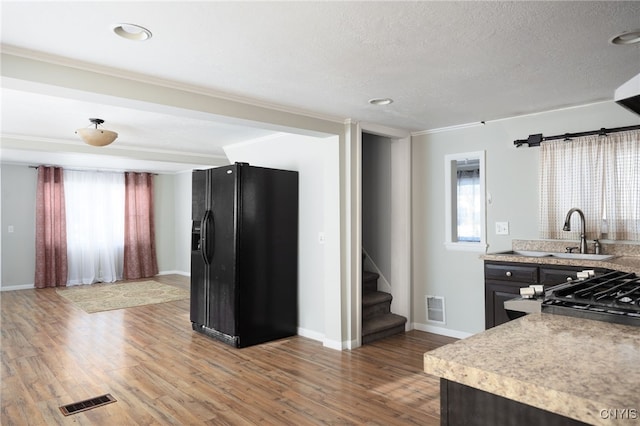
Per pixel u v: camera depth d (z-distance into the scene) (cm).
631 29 204
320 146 437
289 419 263
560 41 218
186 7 182
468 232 676
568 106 351
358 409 276
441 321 448
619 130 322
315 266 442
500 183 399
